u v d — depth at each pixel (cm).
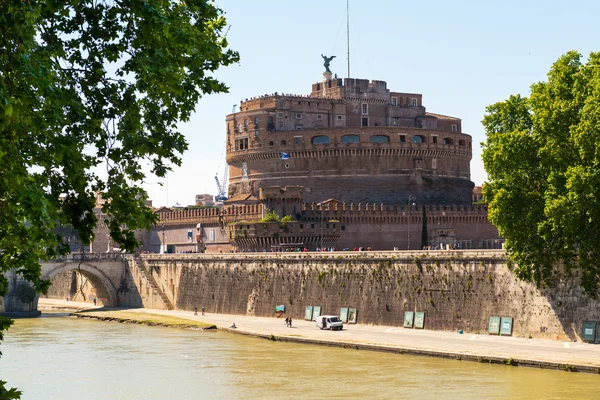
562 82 12050
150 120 4738
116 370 11506
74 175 4309
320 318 15112
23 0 3506
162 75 4259
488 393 9488
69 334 15700
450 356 11744
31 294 19612
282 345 13700
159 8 4244
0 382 3972
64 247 4569
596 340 11812
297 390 10019
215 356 12644
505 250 12838
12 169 3569
